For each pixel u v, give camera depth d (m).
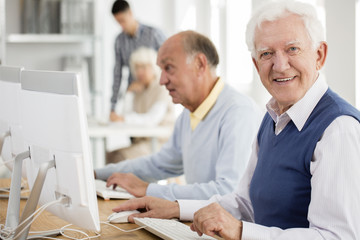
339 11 3.45
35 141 1.61
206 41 2.40
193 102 2.43
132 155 5.09
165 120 5.15
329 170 1.41
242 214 1.93
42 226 1.85
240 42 5.73
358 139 1.41
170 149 2.71
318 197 1.42
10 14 6.25
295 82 1.58
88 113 6.18
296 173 1.58
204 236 1.64
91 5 6.21
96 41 6.57
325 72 3.54
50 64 6.54
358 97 3.40
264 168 1.71
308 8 1.57
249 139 2.28
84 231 1.78
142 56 5.32
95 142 5.39
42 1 6.11
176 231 1.67
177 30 6.71
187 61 2.37
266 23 1.59
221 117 2.35
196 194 2.15
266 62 1.61
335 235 1.37
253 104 2.40
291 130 1.62
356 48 3.38
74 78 1.41
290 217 1.61
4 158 2.14
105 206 2.13
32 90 1.59
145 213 1.90
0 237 1.59
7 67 1.98
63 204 1.54
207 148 2.41
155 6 6.77
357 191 1.37
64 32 6.17
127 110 5.66
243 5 5.62
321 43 1.59
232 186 2.17
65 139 1.46
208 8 6.60
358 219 1.37
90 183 1.47
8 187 2.53
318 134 1.49
